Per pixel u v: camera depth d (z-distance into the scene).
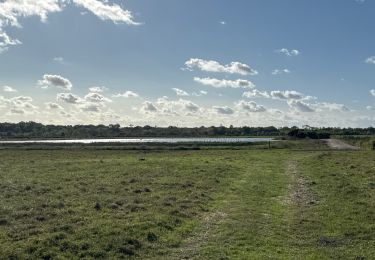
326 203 27.70
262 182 37.47
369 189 31.41
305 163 53.00
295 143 110.81
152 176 39.25
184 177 38.88
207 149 89.56
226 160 58.41
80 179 37.12
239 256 17.20
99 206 25.25
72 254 16.86
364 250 18.16
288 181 38.25
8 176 39.47
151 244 18.61
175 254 17.50
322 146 97.94
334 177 38.28
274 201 28.98
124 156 68.94
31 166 49.38
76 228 20.31
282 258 16.95
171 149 90.19
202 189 32.81
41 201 26.69
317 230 21.41
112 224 21.09
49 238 18.30
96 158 64.12
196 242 19.28
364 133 190.38
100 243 18.11
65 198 28.09
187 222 22.62
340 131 199.88
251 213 25.06
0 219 21.84
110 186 33.22
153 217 22.78
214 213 25.09
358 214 24.25
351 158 56.03
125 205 25.83
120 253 17.22
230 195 30.89
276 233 20.89
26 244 17.61
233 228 21.58
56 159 62.06
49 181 35.88
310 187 34.41
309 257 17.09
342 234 20.64
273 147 95.12
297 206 27.27
